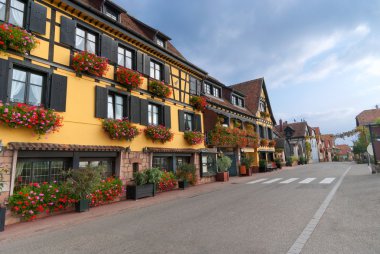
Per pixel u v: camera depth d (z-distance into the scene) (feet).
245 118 79.41
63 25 31.42
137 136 39.70
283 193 33.78
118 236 18.48
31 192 24.26
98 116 33.86
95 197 29.91
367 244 14.28
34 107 26.17
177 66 51.88
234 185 48.52
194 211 25.93
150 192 37.42
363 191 30.91
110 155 34.83
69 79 31.45
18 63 26.37
